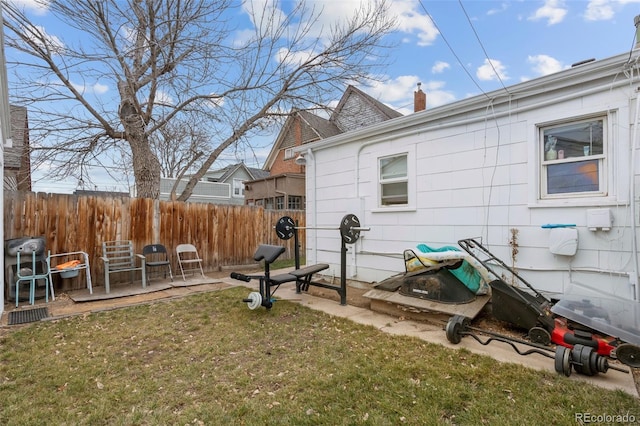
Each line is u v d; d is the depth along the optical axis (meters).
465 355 2.82
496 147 4.15
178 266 6.95
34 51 6.55
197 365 2.76
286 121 9.48
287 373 2.59
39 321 3.94
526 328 3.18
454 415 2.00
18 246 4.72
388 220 5.41
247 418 2.02
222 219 7.75
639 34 3.40
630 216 3.23
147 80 7.66
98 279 5.85
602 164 3.44
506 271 4.04
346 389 2.32
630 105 3.22
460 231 4.50
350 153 6.00
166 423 1.99
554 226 3.60
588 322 2.58
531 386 2.28
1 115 4.11
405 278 4.07
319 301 4.84
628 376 2.39
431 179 4.82
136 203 6.36
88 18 6.55
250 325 3.75
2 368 2.71
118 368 2.72
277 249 4.28
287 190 15.75
